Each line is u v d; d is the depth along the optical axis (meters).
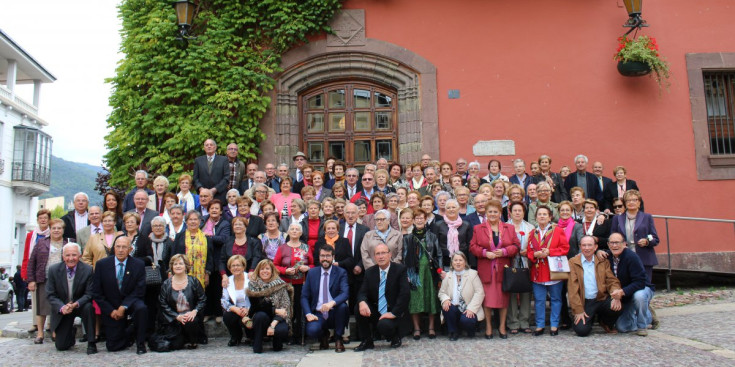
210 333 7.40
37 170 28.67
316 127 10.95
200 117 10.01
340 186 8.50
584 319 6.61
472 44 10.80
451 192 8.52
